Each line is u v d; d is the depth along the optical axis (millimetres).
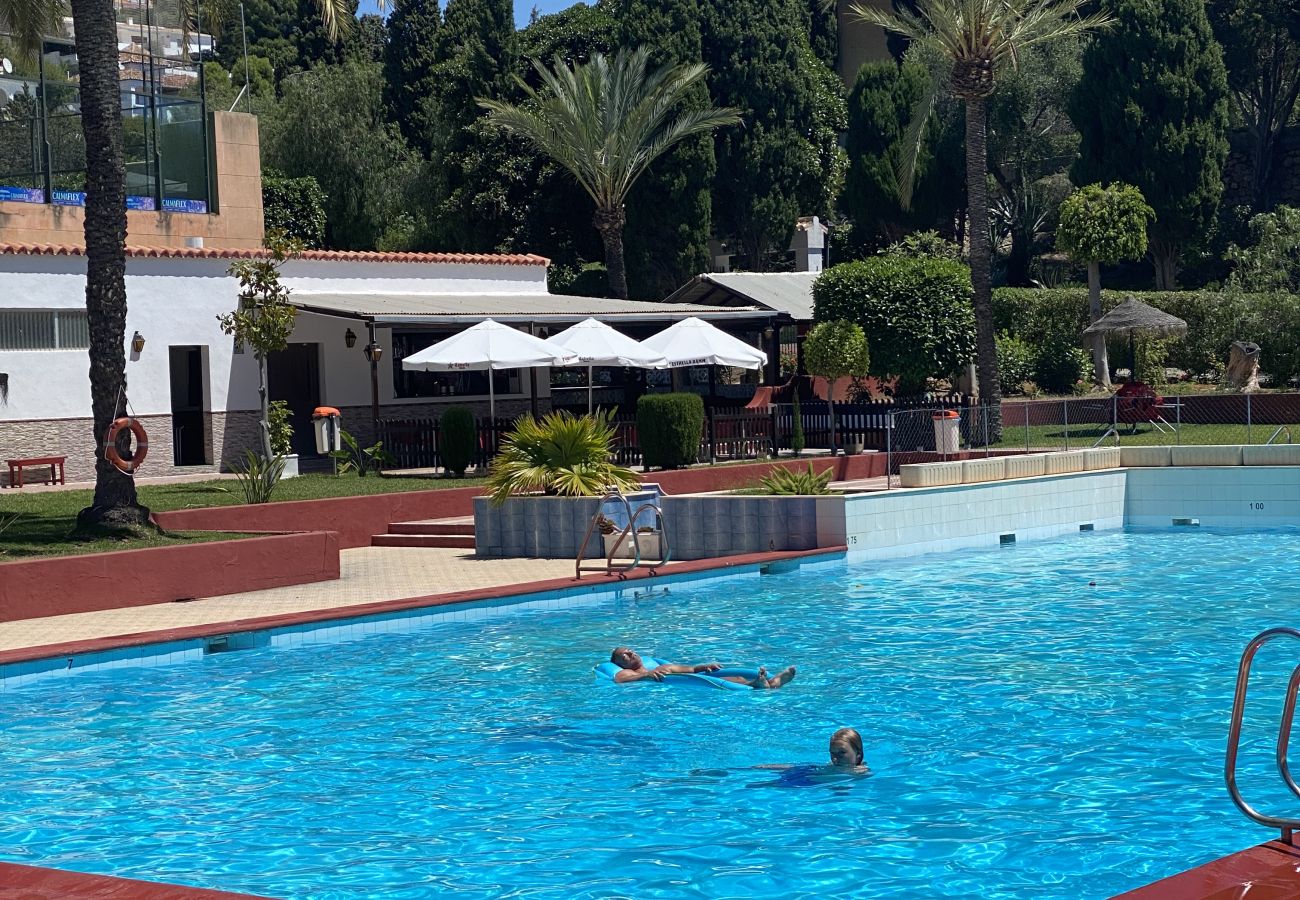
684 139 46781
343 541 21828
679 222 47188
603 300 32875
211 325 26609
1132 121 44062
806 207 52094
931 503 21312
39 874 6184
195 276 26312
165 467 25938
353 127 51781
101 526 18141
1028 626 14922
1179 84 43812
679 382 37094
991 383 30766
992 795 8914
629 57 43156
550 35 51531
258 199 30141
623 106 41812
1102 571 18859
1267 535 22062
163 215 28266
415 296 30328
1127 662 12930
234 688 12750
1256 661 12805
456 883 7477
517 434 21203
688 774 9625
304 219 47250
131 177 28031
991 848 7863
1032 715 11000
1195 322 37781
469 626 15727
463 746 10500
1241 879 5504
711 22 49438
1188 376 37875
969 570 19297
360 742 10695
